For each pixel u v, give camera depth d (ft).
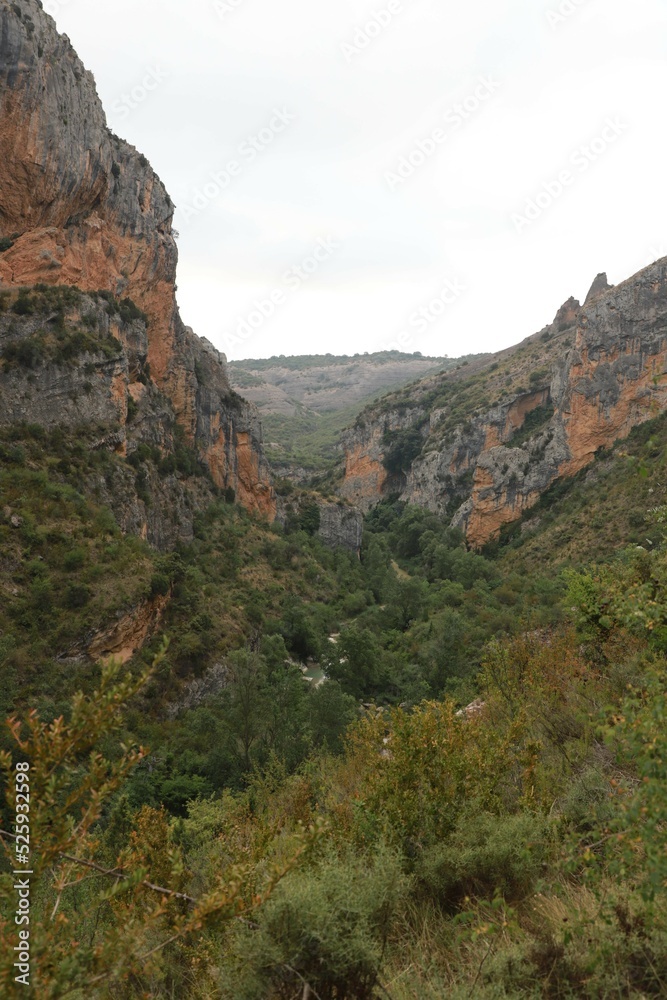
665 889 11.75
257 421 284.00
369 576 265.75
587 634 30.30
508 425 352.08
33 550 115.75
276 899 12.83
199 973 13.30
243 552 211.61
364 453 456.04
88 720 10.02
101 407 157.99
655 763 11.57
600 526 211.20
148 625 124.57
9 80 157.99
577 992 11.50
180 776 83.25
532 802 18.52
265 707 101.30
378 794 18.47
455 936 14.11
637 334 274.36
